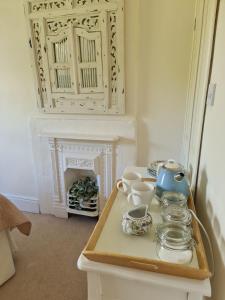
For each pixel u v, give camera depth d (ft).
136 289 2.52
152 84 5.92
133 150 6.48
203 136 3.81
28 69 6.57
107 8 5.39
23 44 6.36
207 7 3.88
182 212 3.05
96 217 7.67
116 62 5.81
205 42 3.92
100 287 2.63
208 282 2.30
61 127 6.83
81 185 7.59
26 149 7.43
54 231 7.10
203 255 2.53
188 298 2.36
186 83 5.72
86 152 6.86
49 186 7.56
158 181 3.64
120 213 3.35
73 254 6.20
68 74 6.23
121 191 3.89
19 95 6.91
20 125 7.22
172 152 6.35
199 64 4.37
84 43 5.85
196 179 4.11
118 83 5.95
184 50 5.51
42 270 5.71
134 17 5.43
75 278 5.49
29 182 7.79
